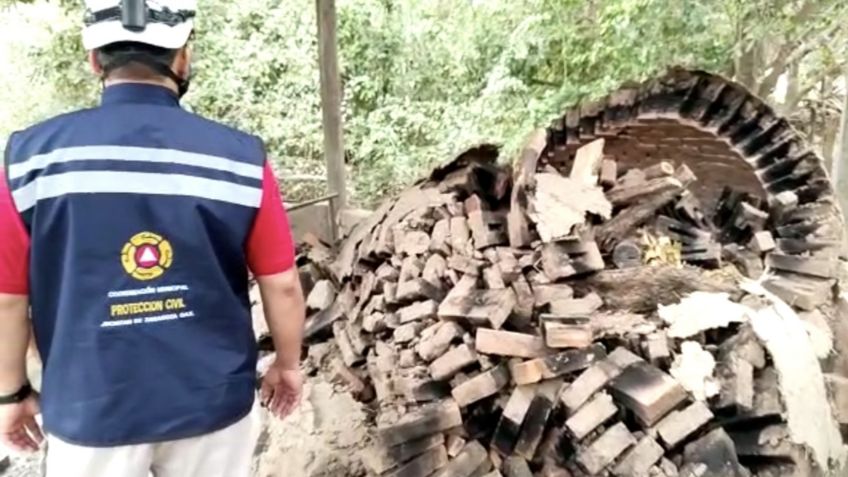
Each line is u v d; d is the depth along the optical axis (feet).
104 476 4.33
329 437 9.02
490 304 8.07
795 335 7.59
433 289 9.14
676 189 9.36
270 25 24.38
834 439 7.59
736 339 7.41
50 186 4.03
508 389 7.67
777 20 16.69
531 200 8.83
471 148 10.64
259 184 4.42
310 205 16.40
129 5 4.13
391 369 8.68
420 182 11.62
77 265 4.09
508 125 21.48
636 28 17.03
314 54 24.30
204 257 4.26
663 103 10.98
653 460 6.75
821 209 9.91
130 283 4.15
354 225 13.93
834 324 8.77
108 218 4.08
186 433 4.40
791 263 9.25
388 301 9.51
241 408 4.62
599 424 6.96
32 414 4.78
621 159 11.81
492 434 7.69
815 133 19.94
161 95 4.29
